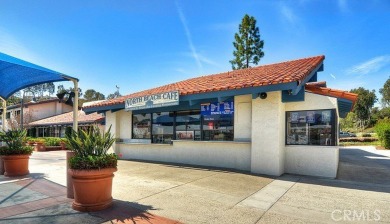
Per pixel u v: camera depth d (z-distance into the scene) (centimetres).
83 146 534
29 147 906
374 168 1062
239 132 983
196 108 1116
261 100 891
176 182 760
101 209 514
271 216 495
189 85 1254
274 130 861
